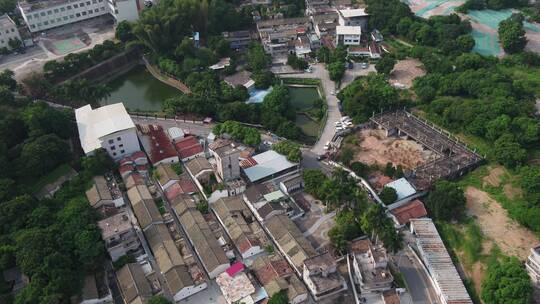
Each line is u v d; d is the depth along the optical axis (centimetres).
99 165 15825
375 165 17250
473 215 15225
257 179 16362
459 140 18750
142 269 13100
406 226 15050
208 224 14525
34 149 15562
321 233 14700
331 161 17575
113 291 12875
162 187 15950
